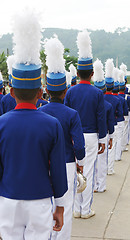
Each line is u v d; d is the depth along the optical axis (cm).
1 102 459
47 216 201
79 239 360
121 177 609
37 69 204
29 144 196
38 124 198
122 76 815
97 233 375
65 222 298
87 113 387
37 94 209
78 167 317
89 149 396
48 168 205
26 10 206
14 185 197
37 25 205
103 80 507
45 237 202
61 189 206
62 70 290
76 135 290
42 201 199
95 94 384
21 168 196
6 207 199
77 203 414
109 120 501
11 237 203
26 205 197
